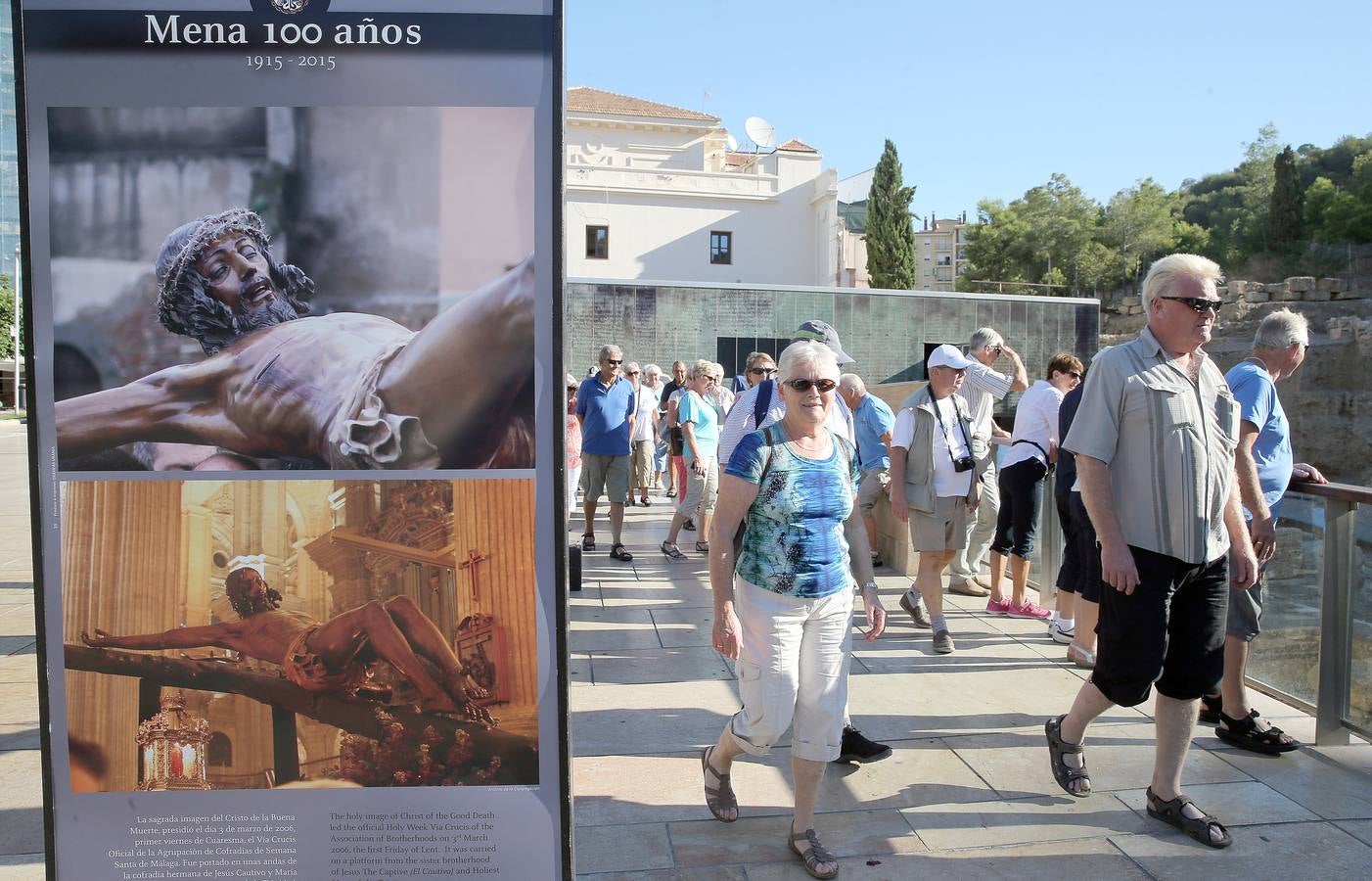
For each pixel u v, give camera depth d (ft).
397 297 7.45
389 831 7.72
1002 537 21.01
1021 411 20.40
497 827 7.75
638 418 41.83
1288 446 13.53
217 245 7.36
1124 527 10.73
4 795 12.15
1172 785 11.21
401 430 7.52
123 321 7.38
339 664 7.62
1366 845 10.77
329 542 7.58
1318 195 215.51
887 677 16.66
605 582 25.13
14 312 165.78
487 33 7.30
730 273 150.92
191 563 7.54
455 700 7.67
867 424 22.67
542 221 7.41
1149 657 10.62
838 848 10.74
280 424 7.49
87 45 7.22
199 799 7.64
